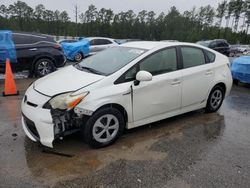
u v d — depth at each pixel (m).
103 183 3.01
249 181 3.14
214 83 5.28
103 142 3.80
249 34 66.88
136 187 2.96
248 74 8.02
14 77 8.92
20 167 3.26
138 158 3.57
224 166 3.44
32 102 3.60
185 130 4.58
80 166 3.32
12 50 8.33
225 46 21.94
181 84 4.61
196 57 5.02
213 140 4.22
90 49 15.83
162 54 4.43
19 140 3.95
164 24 75.44
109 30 68.94
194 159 3.59
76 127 3.70
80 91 3.54
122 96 3.82
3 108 5.42
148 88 4.11
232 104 6.38
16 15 68.69
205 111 5.53
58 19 71.00
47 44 9.05
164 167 3.37
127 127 4.08
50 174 3.13
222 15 67.94
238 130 4.67
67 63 13.98
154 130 4.52
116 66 4.07
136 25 72.62
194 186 3.01
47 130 3.41
